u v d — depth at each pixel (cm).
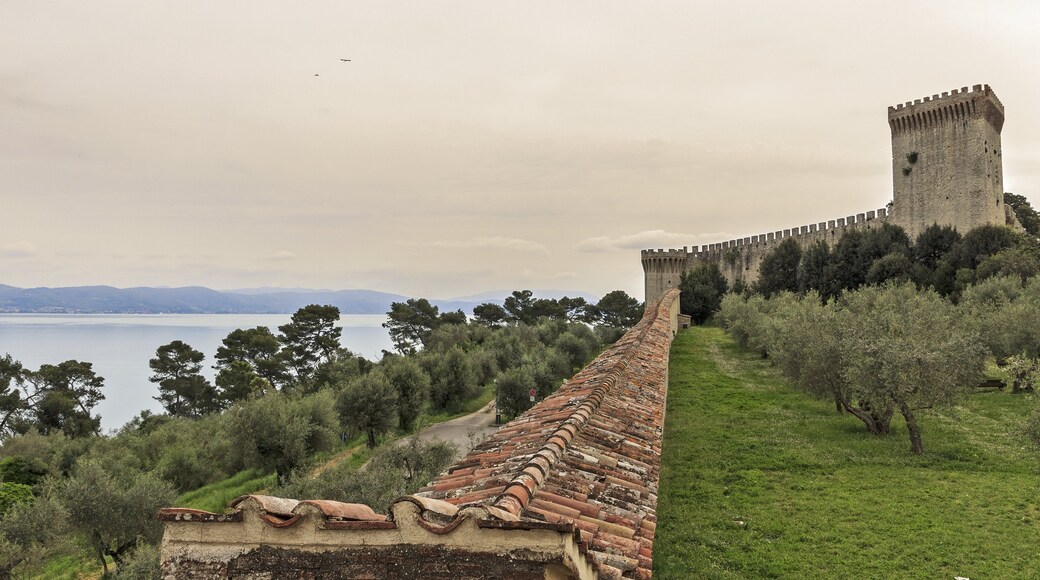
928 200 9981
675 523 2128
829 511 2223
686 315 9769
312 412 4922
